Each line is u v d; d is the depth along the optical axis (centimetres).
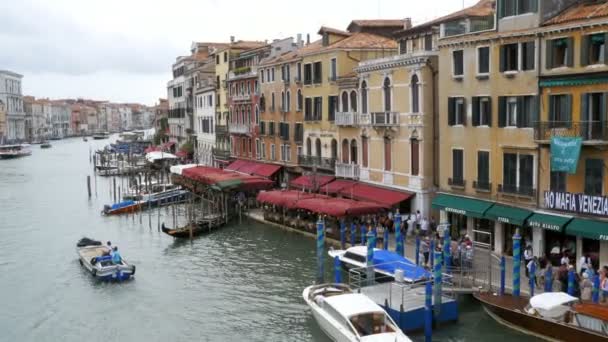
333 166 4056
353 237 2977
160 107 12481
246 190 4425
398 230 2652
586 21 2273
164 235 3919
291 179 4791
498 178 2723
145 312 2478
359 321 1969
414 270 2325
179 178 5650
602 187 2295
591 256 2330
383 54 4028
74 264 3219
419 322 2086
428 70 3156
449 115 2961
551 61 2430
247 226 3966
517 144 2611
